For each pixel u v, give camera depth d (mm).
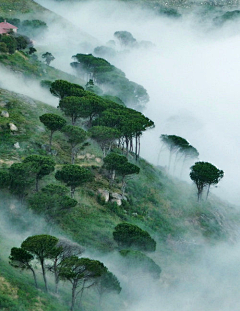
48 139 181750
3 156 153750
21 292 86750
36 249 88500
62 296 95688
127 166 159750
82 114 189375
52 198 122688
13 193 126938
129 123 189625
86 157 178875
